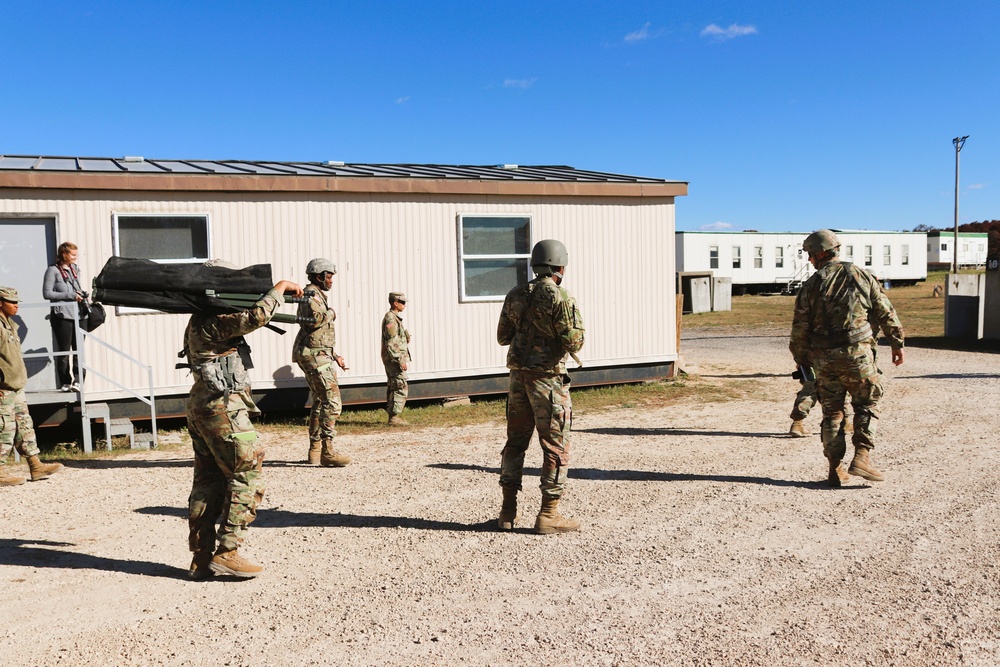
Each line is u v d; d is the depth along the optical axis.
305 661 3.42
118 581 4.38
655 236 12.30
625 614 3.88
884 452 7.38
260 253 9.82
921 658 3.39
